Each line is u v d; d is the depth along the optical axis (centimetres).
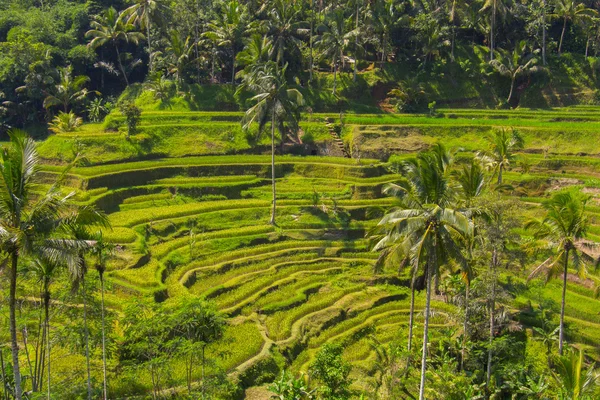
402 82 10462
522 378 4491
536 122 8950
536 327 5134
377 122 8994
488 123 8962
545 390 4291
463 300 4866
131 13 9938
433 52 10812
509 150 6588
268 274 5938
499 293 4628
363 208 7081
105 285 4081
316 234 6712
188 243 6272
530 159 8062
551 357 4734
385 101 10281
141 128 8144
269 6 10025
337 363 4138
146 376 4016
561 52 11319
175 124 8400
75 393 3672
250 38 9575
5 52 9894
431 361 4678
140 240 5978
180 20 10019
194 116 8725
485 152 6544
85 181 6869
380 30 10419
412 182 3606
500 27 11194
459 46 11169
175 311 4019
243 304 5306
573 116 9388
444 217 3316
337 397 3944
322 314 5381
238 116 8844
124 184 7175
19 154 2872
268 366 4509
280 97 6669
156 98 9475
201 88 9631
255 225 6788
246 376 4350
